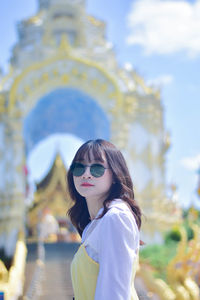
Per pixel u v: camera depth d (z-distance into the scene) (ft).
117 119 92.02
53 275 58.85
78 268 9.70
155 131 96.27
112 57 103.35
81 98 96.84
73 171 10.91
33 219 113.70
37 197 130.21
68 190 13.20
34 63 97.14
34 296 47.88
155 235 86.43
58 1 112.27
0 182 88.02
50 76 92.43
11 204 86.48
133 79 100.78
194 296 46.80
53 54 96.07
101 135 104.78
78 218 13.20
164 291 46.32
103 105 93.09
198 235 52.31
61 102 100.73
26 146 100.58
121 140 90.99
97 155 10.62
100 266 8.87
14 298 39.68
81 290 9.61
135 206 10.59
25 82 92.27
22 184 88.48
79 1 114.52
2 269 36.96
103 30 119.44
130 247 8.93
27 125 96.37
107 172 10.71
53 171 135.74
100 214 10.03
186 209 107.14
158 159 95.04
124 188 10.62
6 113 91.09
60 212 129.49
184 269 49.21
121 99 92.63
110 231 8.96
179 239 82.79
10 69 98.63
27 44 112.98
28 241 94.02
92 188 10.63
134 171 91.91
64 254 75.51
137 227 9.64
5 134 90.53
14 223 84.94
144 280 53.88
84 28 110.83
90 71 93.25
